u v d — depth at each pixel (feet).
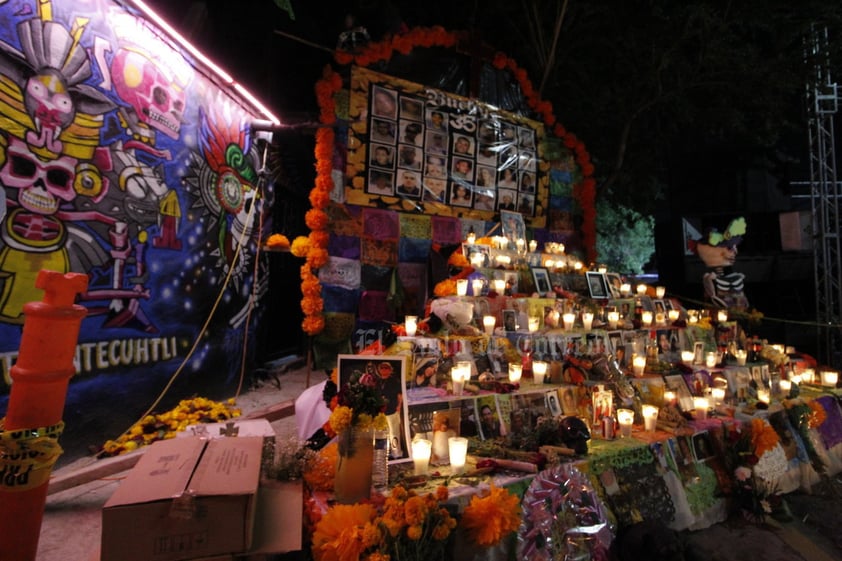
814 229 35.76
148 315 16.03
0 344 11.45
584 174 30.30
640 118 37.78
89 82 13.78
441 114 25.25
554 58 33.47
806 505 14.97
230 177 20.74
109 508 6.59
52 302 7.25
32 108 12.20
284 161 27.48
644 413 14.26
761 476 14.48
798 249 38.42
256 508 8.19
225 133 20.36
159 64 16.43
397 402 11.58
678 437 13.98
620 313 20.77
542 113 29.30
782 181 40.96
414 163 24.30
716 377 18.26
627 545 10.66
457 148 25.61
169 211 16.97
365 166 23.06
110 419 14.49
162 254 16.63
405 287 23.53
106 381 14.38
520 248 23.86
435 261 21.33
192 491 6.92
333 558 7.66
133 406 15.37
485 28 35.01
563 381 15.26
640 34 32.55
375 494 9.56
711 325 21.59
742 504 13.74
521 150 28.04
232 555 6.98
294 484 9.22
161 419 15.46
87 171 13.76
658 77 33.53
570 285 22.38
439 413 12.23
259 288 23.93
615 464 12.21
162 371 16.63
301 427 14.20
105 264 14.37
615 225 63.00
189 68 17.94
